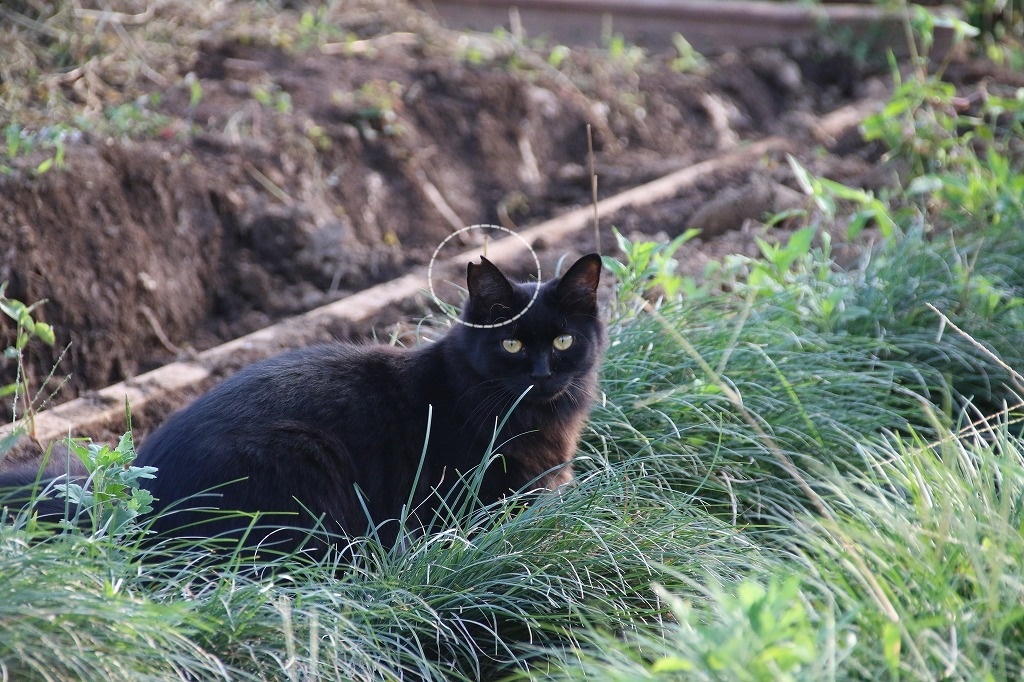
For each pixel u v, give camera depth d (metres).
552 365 2.45
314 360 2.45
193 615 2.25
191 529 2.35
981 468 2.38
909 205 2.95
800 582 2.28
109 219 2.79
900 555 2.29
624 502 2.43
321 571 2.34
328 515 2.39
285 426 2.39
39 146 2.80
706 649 2.17
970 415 2.61
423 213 3.05
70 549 2.26
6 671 2.18
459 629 2.36
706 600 2.30
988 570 2.26
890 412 2.56
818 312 2.65
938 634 2.23
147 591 2.29
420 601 2.31
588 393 2.49
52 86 2.98
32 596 2.20
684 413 2.54
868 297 2.67
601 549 2.38
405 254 2.96
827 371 2.57
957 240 2.79
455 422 2.45
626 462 2.46
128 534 2.30
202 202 2.88
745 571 2.37
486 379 2.46
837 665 2.20
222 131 2.99
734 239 2.95
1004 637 2.23
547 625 2.32
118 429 2.62
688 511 2.45
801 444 2.53
